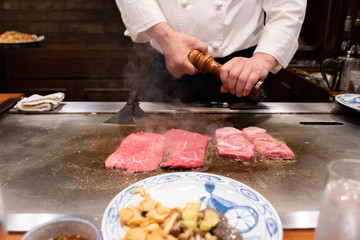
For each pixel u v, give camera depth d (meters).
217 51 1.84
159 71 2.10
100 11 3.99
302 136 1.48
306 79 2.73
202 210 0.88
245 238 0.81
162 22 1.58
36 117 1.67
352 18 3.35
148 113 1.73
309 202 1.01
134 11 1.63
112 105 1.82
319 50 3.70
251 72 1.43
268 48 1.56
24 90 3.67
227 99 2.00
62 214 0.94
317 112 1.74
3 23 4.00
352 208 0.65
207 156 1.30
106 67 3.69
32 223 0.88
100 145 1.39
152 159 1.24
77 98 3.77
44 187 1.08
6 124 1.59
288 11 1.61
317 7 3.73
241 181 1.12
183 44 1.52
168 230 0.77
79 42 4.12
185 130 1.54
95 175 1.16
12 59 3.53
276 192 1.06
